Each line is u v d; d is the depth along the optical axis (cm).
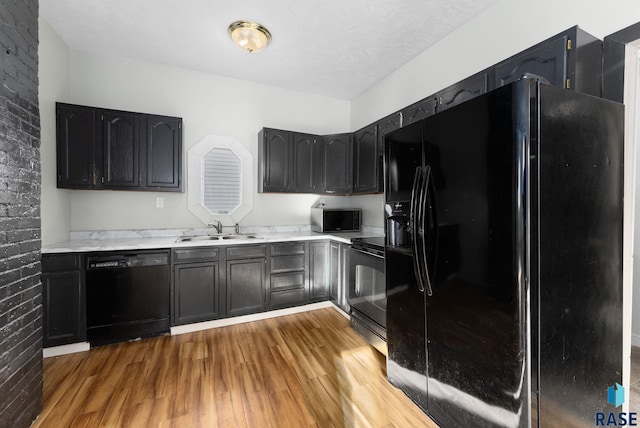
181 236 311
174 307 258
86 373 197
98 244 245
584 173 126
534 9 185
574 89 139
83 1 211
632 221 150
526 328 114
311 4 212
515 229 114
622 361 144
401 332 180
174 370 203
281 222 368
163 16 228
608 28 152
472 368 134
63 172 244
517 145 113
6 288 133
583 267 127
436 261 151
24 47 148
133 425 151
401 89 308
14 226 139
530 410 114
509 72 170
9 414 134
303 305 318
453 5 212
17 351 140
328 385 188
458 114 138
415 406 169
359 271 263
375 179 304
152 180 277
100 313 233
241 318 287
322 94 387
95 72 282
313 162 354
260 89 354
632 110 146
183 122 316
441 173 148
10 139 137
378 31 244
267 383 189
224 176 337
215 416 158
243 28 234
